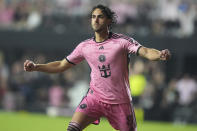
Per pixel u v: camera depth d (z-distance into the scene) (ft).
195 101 169.78
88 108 68.28
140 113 165.99
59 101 182.29
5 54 205.46
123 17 185.37
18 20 199.21
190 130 141.69
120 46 65.98
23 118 155.12
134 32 184.14
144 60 188.14
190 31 184.85
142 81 164.76
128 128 69.15
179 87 169.78
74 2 199.00
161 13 189.67
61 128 131.95
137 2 190.29
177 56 183.52
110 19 67.46
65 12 196.85
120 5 186.70
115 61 66.59
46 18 195.62
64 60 71.20
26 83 187.52
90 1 197.47
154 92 168.76
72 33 188.96
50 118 159.43
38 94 186.80
